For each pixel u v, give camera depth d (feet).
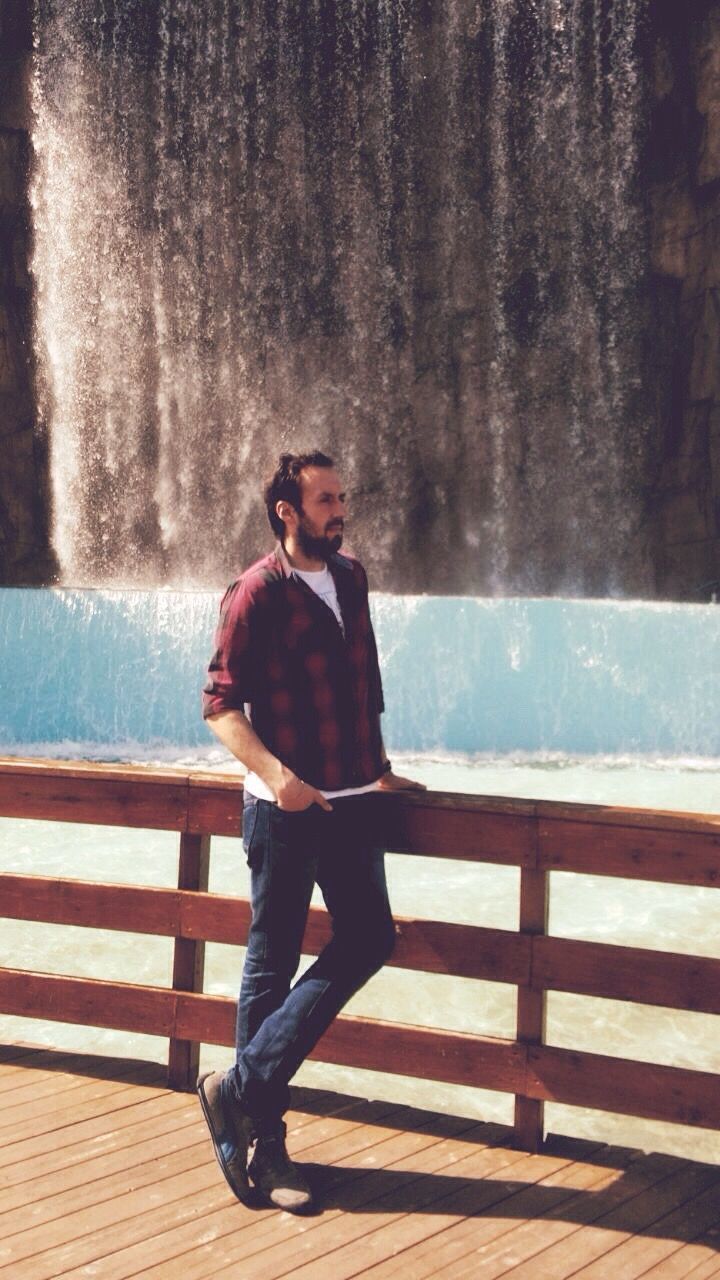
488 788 29.40
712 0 70.44
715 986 7.74
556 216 79.10
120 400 80.12
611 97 75.97
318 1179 7.86
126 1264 6.79
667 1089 7.86
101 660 36.99
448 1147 8.38
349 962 7.59
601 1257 6.92
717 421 73.46
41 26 74.43
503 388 81.56
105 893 9.46
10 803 9.80
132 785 9.48
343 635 7.54
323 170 82.02
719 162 70.95
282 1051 7.44
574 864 8.20
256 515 83.30
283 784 7.13
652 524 77.87
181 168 80.53
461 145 80.48
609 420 78.89
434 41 79.56
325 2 79.87
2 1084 9.32
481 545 82.23
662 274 75.66
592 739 35.53
